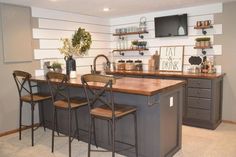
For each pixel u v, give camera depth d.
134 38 5.38
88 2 3.82
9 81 3.81
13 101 3.88
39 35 4.18
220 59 4.19
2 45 3.68
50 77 2.96
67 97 2.95
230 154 2.88
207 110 3.82
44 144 3.34
